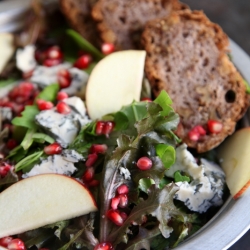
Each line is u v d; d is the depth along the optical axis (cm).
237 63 53
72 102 50
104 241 44
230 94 52
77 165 47
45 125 48
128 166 45
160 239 45
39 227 45
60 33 58
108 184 45
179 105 51
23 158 48
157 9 56
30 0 57
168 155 45
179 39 52
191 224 46
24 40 57
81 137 48
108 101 51
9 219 45
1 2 57
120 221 44
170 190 44
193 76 52
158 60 52
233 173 48
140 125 45
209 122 50
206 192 46
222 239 43
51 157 47
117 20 55
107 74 51
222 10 63
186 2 64
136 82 51
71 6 56
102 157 47
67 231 44
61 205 45
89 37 56
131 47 55
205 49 52
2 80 56
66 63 56
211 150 51
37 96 52
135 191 45
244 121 51
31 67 56
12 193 45
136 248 44
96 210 45
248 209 44
